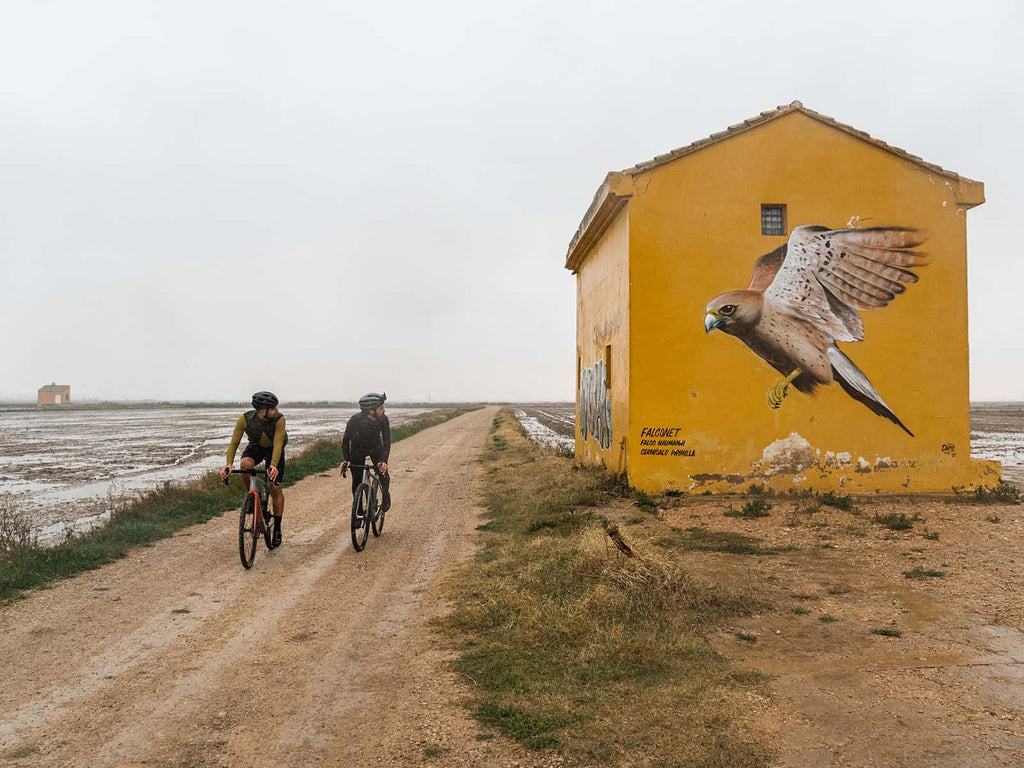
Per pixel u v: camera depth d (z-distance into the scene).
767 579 7.53
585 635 5.71
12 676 5.12
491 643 5.68
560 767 3.78
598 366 16.95
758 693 4.68
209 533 10.67
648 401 13.11
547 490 13.52
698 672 5.02
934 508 11.61
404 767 3.82
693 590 6.58
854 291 13.40
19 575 7.73
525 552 8.62
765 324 13.27
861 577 7.59
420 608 6.80
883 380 13.37
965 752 3.86
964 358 13.52
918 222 13.53
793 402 13.24
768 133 13.41
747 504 11.38
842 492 13.17
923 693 4.66
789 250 13.36
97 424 61.19
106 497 16.27
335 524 11.43
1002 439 38.38
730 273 13.27
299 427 52.44
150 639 5.93
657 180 13.27
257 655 5.55
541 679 4.93
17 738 4.14
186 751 4.00
